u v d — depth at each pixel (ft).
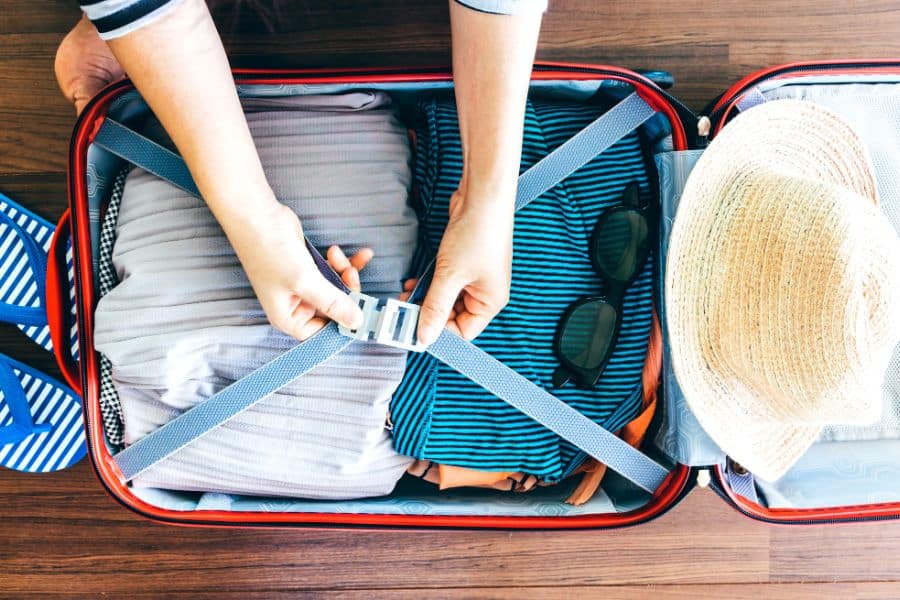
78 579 2.92
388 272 2.11
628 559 2.95
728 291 2.05
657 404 2.27
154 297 2.04
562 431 2.10
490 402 2.15
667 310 2.05
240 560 2.94
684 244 2.07
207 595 2.94
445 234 1.89
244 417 2.12
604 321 2.19
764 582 2.95
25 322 2.64
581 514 2.26
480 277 1.86
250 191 1.72
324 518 2.22
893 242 1.88
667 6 2.81
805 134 2.20
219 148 1.63
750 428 2.20
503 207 1.76
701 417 2.06
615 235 2.19
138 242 2.09
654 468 2.18
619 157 2.24
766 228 1.99
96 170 2.18
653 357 2.25
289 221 1.84
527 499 2.31
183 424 2.07
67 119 2.81
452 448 2.15
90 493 2.89
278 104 2.20
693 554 2.94
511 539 2.95
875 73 2.25
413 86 2.18
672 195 2.14
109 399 2.15
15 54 2.78
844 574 2.94
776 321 1.95
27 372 2.78
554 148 2.21
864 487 2.34
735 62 2.84
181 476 2.18
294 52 2.80
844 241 1.84
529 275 2.14
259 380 2.03
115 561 2.92
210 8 2.73
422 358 2.16
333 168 2.15
